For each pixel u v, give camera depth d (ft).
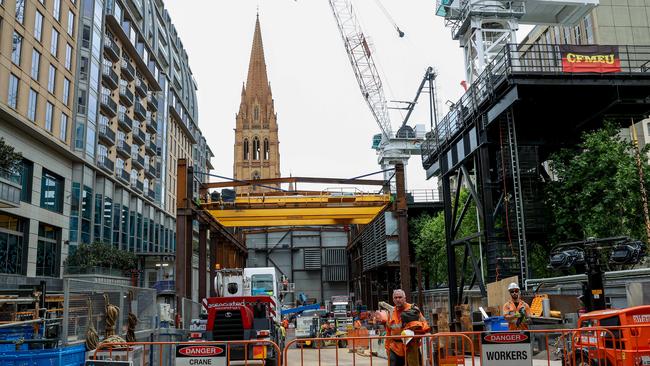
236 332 60.39
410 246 187.73
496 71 84.74
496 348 33.53
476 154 92.84
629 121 97.30
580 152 95.40
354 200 115.96
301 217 123.54
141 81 245.86
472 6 111.34
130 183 224.12
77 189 175.11
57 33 164.45
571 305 62.18
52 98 159.33
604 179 87.30
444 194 107.04
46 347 34.01
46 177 160.25
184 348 32.91
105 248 173.37
